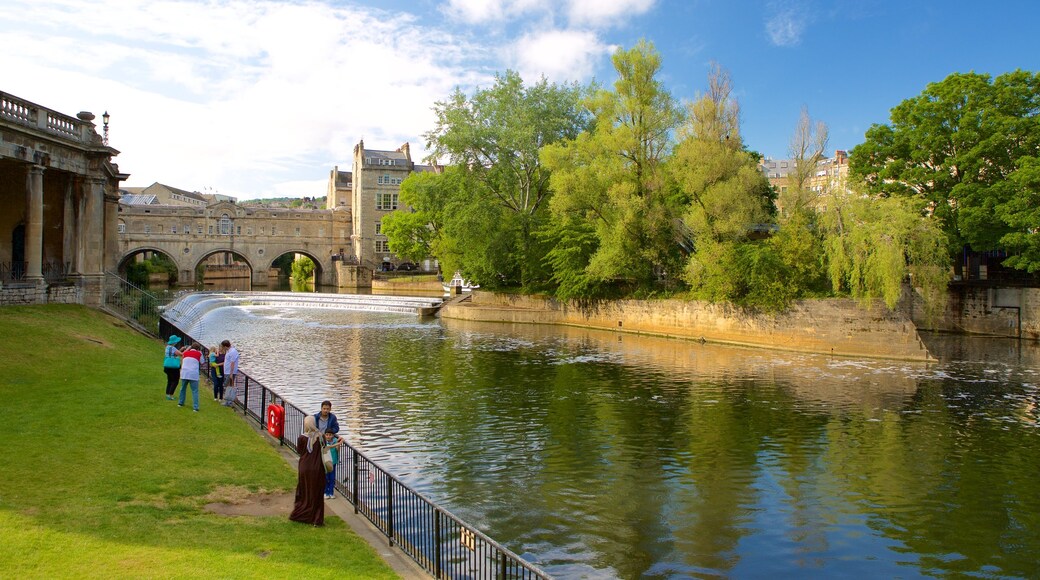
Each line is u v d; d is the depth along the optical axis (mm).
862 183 41594
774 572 11938
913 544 13164
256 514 10641
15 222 30125
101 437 13367
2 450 11805
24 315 23703
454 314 59094
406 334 45969
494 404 24094
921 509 14891
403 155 119938
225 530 9648
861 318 36906
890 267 35656
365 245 113562
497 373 30500
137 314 32031
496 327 52250
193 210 105000
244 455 13758
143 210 101625
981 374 31125
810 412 23391
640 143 47500
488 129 56594
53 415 14461
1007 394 26516
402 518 12383
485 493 15312
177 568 8047
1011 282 48062
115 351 22516
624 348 39969
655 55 47188
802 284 39906
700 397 25688
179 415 15867
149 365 21656
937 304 40469
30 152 25875
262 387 17000
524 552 12367
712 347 40812
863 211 38031
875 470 17406
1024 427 21594
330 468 12195
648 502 15031
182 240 104375
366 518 11773
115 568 7879
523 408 23547
